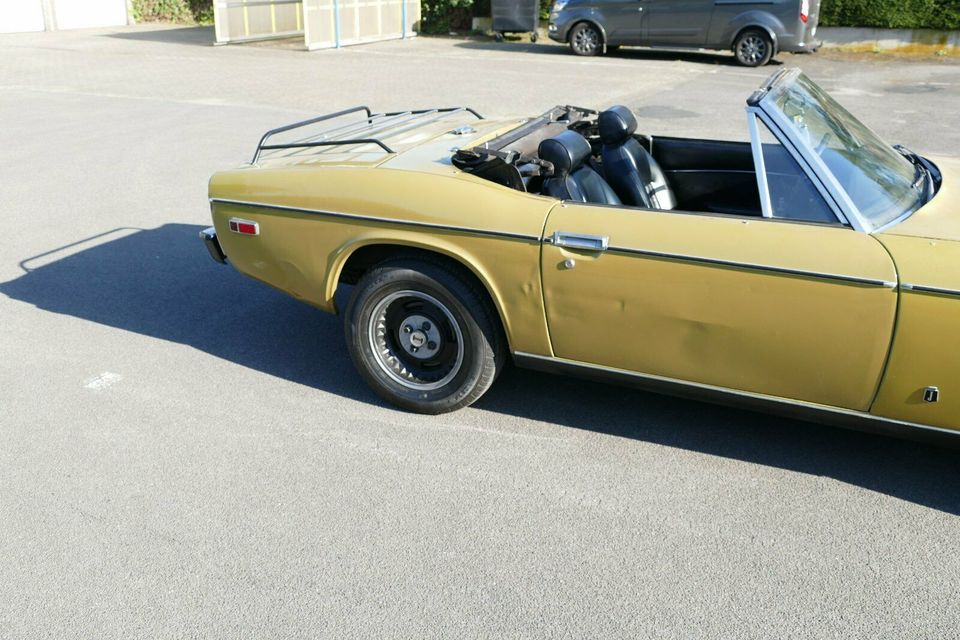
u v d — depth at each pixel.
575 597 3.16
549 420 4.37
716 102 12.73
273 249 4.51
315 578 3.28
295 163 4.63
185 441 4.20
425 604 3.13
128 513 3.66
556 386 4.72
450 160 4.29
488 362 4.20
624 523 3.57
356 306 4.32
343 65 17.52
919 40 18.95
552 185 4.09
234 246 4.67
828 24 19.61
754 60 16.80
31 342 5.32
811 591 3.17
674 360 3.78
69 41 22.55
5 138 10.90
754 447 4.11
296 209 4.36
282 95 13.80
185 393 4.68
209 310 5.84
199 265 6.68
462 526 3.56
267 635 3.01
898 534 3.48
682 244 3.59
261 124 11.50
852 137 4.03
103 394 4.67
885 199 3.63
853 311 3.36
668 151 5.00
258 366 5.00
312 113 12.27
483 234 3.90
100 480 3.89
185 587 3.24
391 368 4.43
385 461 4.03
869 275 3.30
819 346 3.47
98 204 8.19
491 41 22.11
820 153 3.68
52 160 9.77
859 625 3.01
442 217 3.98
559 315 3.90
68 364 5.03
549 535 3.50
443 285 4.08
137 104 13.10
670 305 3.66
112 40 22.72
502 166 3.99
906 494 3.74
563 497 3.74
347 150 4.70
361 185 4.21
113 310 5.82
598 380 4.05
